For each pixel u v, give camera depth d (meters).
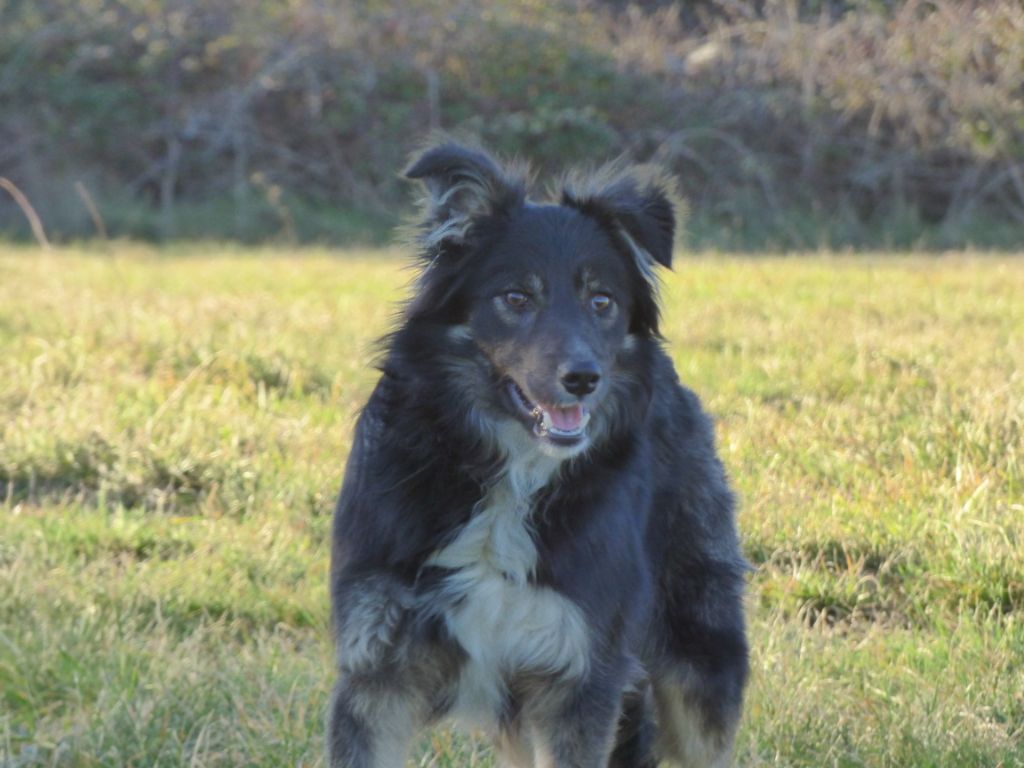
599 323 6.86
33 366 13.98
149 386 13.50
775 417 12.49
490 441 6.58
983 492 10.04
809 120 31.83
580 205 7.14
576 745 6.47
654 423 7.34
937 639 8.55
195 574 9.46
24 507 10.95
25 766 7.05
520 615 6.41
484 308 6.80
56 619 8.65
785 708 7.79
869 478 10.98
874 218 31.08
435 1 34.78
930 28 31.56
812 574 9.43
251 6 34.84
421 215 7.06
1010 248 28.48
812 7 34.81
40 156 32.25
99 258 24.52
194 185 32.53
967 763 7.21
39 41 33.91
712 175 31.70
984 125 30.75
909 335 15.53
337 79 33.25
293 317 17.02
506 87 33.22
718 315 17.48
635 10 35.38
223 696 7.69
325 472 11.39
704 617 7.50
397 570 6.35
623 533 6.65
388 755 6.47
